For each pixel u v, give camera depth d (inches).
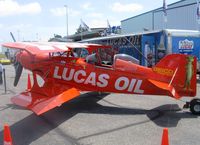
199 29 935.0
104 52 380.5
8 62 1364.4
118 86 327.3
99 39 815.7
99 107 355.3
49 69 343.3
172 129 266.7
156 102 382.0
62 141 238.8
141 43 622.5
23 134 256.8
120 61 327.6
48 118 307.4
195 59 305.4
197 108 314.3
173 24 1200.8
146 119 300.8
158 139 240.8
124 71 323.6
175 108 346.6
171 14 1209.4
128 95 429.4
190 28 1098.7
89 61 343.0
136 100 395.5
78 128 272.8
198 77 649.6
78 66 336.5
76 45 348.5
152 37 613.3
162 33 582.6
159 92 316.8
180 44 577.0
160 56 585.6
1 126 279.6
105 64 355.3
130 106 360.2
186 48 583.2
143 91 320.5
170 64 309.7
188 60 305.1
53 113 326.6
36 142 236.8
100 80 331.6
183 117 306.3
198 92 457.1
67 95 305.7
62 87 335.9
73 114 322.7
